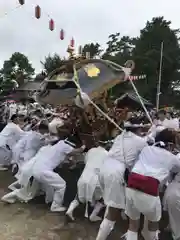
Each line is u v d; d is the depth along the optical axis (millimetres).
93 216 5004
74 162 6562
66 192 6094
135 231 3920
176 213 4242
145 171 3797
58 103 6371
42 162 5453
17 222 4980
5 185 6766
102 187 4375
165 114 7723
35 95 6891
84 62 6477
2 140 7809
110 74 6199
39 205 5699
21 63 68062
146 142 4379
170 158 3869
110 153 4453
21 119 8719
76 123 6418
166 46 57094
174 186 4230
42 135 6648
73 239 4477
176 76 55938
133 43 63438
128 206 3877
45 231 4695
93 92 6012
